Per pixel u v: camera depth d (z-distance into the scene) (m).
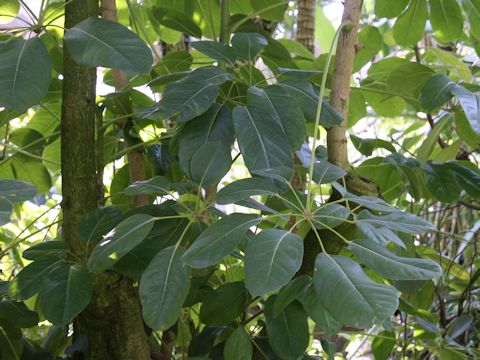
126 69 1.05
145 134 1.93
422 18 2.14
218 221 1.02
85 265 1.18
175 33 2.49
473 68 2.43
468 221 2.92
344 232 1.33
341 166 1.38
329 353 1.48
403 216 1.09
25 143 1.92
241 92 1.52
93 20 1.14
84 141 1.28
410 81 1.88
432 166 1.72
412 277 0.92
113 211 1.25
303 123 1.24
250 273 0.89
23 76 1.06
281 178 1.09
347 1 1.42
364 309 0.85
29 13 1.34
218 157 1.21
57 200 2.57
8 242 2.14
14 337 1.39
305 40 2.48
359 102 2.21
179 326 1.67
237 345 1.24
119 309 1.26
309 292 1.11
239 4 2.25
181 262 1.05
